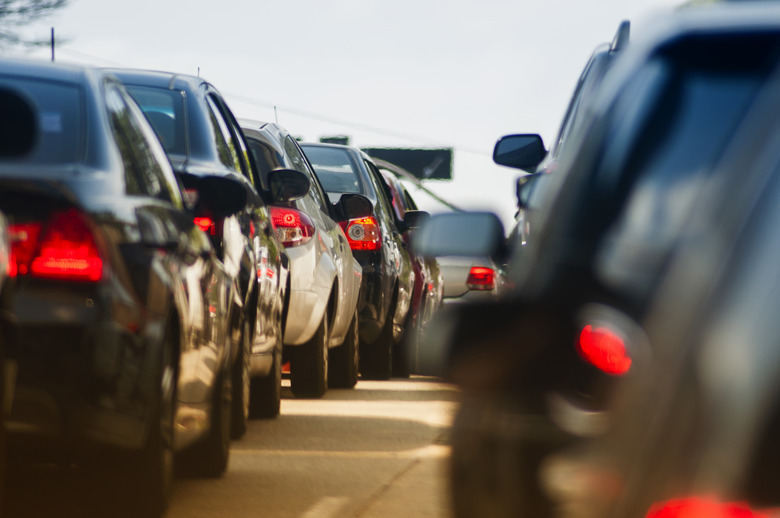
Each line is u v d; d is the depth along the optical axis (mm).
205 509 14281
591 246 7008
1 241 9961
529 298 7227
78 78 12984
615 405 6090
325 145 32531
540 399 6805
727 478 5398
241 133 21438
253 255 18500
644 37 7660
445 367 7832
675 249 6230
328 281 24125
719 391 5488
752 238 5727
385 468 17500
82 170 11711
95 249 11055
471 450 7723
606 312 6484
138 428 11312
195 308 13227
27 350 10789
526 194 22781
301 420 22266
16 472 14977
